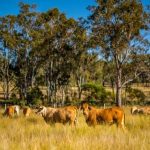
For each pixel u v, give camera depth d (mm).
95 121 17078
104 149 9797
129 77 52781
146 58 48938
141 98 63750
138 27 46156
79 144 10203
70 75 58844
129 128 15953
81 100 60156
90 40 47594
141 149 9703
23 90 62000
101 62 58531
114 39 46688
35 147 9859
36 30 58469
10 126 17391
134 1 45219
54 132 14320
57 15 56969
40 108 19219
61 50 55312
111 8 45250
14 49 60062
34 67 60406
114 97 61250
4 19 58719
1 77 66312
